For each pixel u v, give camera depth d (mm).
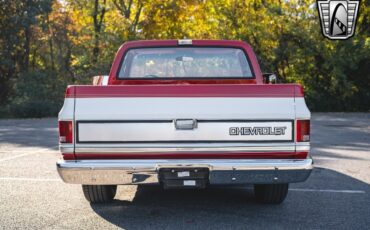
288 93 5246
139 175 5219
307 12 32031
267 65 32438
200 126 5207
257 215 5871
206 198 6805
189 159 5246
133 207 6266
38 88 29516
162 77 7035
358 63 30750
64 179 5266
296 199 6746
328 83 32094
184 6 33812
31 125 20547
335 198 6805
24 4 30422
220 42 7082
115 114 5188
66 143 5199
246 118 5207
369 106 30922
